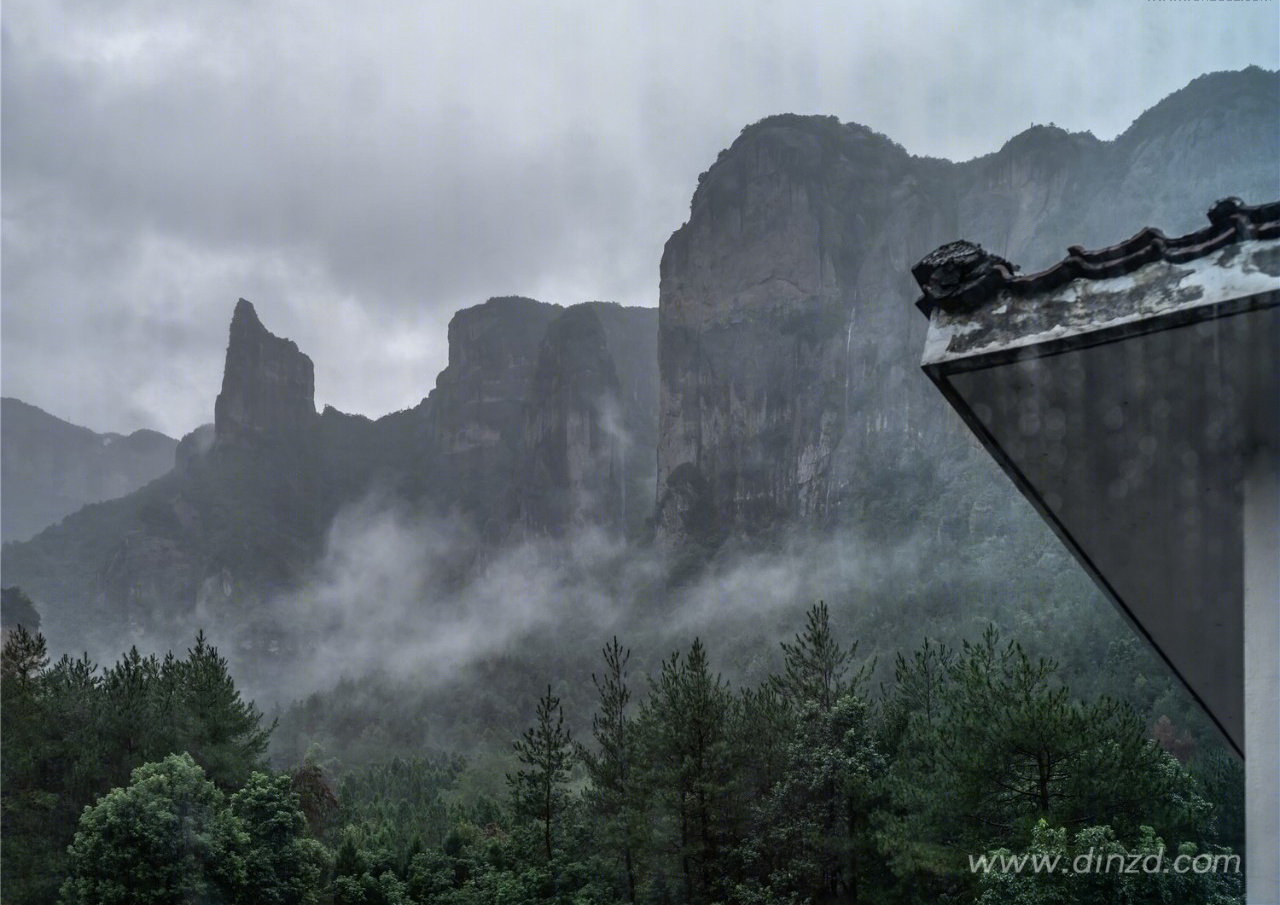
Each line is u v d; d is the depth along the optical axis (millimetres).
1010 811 29250
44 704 50406
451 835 57406
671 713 42250
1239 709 5848
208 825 41781
